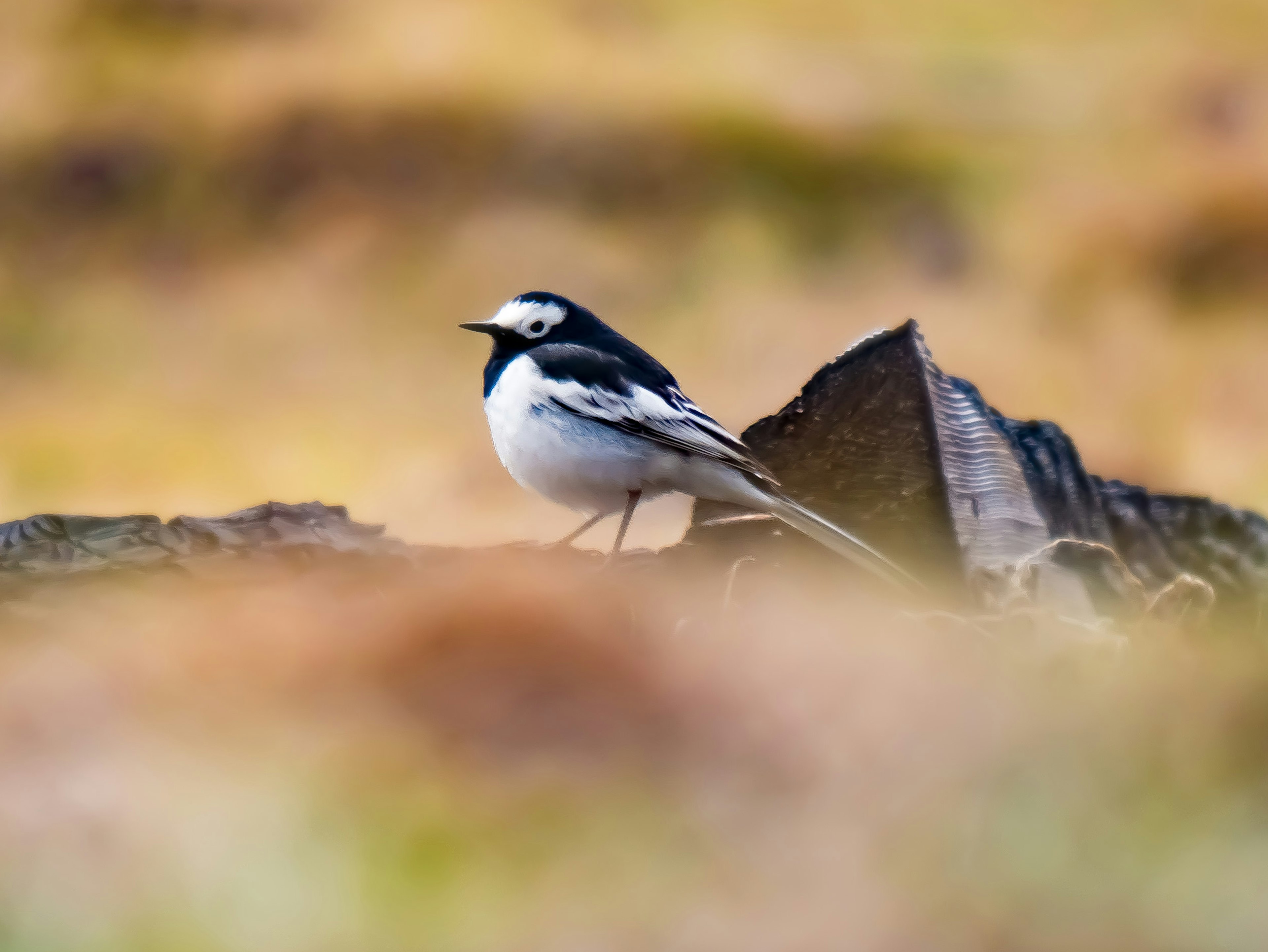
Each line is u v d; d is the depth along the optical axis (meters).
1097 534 12.43
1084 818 8.25
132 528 11.98
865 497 12.20
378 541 12.55
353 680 9.66
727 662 9.77
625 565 12.44
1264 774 8.43
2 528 11.85
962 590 11.55
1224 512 12.66
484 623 10.09
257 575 11.41
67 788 8.63
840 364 12.77
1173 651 10.05
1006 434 12.77
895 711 9.13
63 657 9.90
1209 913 7.65
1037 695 9.34
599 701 9.48
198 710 9.45
